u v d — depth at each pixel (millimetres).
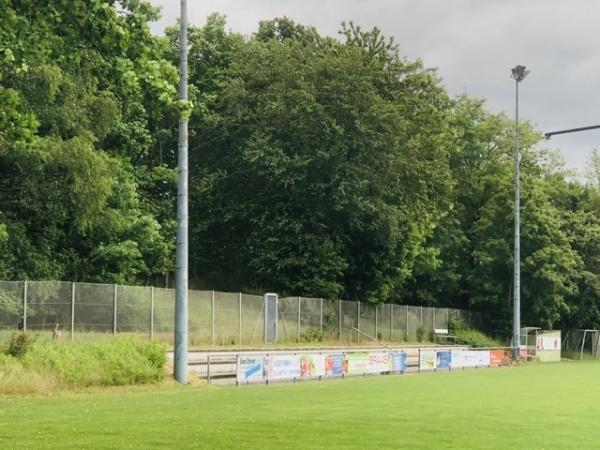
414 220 55531
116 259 40875
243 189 52469
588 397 24312
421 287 67812
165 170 51000
